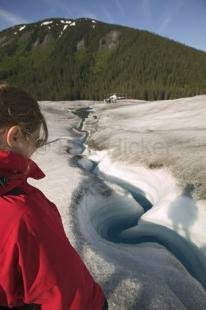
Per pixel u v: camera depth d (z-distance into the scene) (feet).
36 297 6.75
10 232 6.22
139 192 60.59
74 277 6.80
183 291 29.86
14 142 6.59
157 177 59.62
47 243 6.42
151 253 37.50
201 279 35.32
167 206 46.70
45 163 70.08
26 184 6.77
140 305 25.46
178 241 41.04
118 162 71.41
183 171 54.34
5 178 6.44
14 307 7.16
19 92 6.66
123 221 48.39
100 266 30.42
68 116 168.04
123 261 32.63
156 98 398.01
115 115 152.76
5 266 6.39
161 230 43.45
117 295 26.32
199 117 110.11
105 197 52.42
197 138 75.05
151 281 28.81
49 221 6.57
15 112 6.42
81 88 547.90
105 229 45.93
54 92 518.78
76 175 58.03
